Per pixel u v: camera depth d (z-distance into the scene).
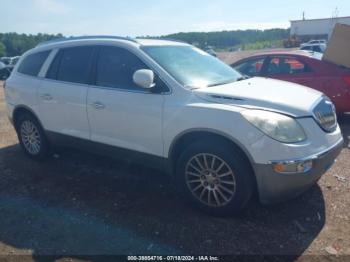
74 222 3.59
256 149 3.22
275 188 3.27
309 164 3.25
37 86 5.02
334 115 3.89
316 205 3.78
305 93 3.88
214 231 3.36
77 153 5.64
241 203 3.44
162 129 3.80
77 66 4.66
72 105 4.59
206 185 3.61
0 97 13.73
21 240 3.31
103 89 4.29
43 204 3.98
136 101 3.96
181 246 3.15
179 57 4.38
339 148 3.68
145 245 3.18
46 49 5.14
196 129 3.53
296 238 3.22
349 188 4.15
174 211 3.75
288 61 7.41
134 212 3.75
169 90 3.80
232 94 3.57
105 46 4.46
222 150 3.41
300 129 3.31
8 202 4.05
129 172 4.82
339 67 6.92
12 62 26.64
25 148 5.50
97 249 3.14
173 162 3.88
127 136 4.14
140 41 4.40
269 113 3.30
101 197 4.11
